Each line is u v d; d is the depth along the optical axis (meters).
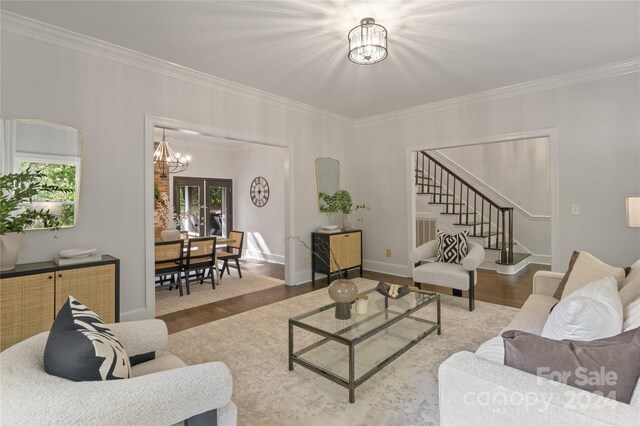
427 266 3.73
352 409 1.88
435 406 1.90
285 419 1.80
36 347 1.17
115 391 0.99
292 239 4.72
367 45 2.51
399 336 2.71
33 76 2.63
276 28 2.67
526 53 3.10
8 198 2.50
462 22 2.56
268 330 3.05
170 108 3.41
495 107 4.13
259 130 4.23
